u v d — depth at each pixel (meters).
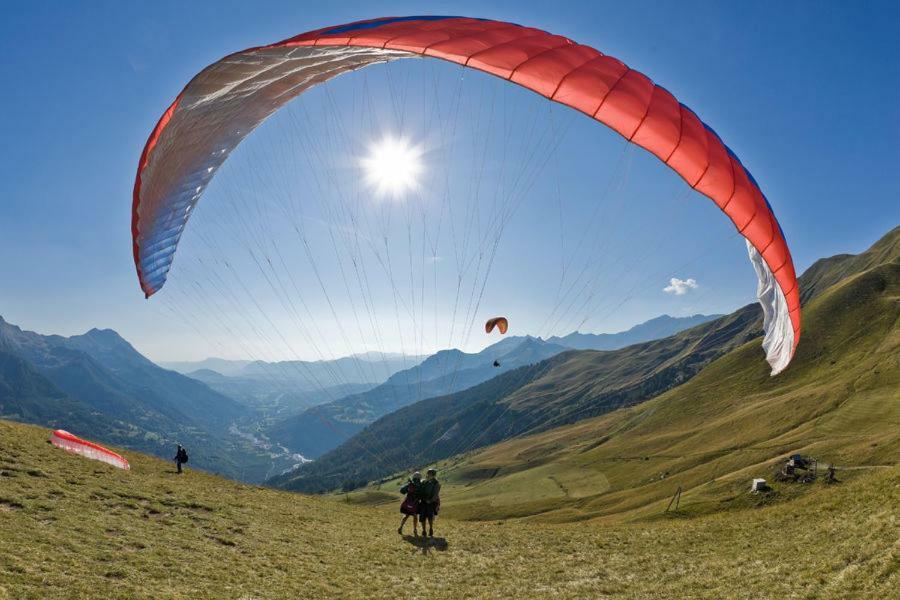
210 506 21.75
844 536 17.12
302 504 28.89
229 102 18.66
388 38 13.88
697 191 14.14
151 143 16.84
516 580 17.17
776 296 16.30
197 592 12.62
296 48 14.78
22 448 22.50
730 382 152.75
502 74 13.09
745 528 22.69
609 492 101.38
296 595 13.90
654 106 13.66
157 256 23.88
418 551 20.17
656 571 17.94
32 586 10.58
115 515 17.66
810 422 88.75
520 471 152.38
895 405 78.69
